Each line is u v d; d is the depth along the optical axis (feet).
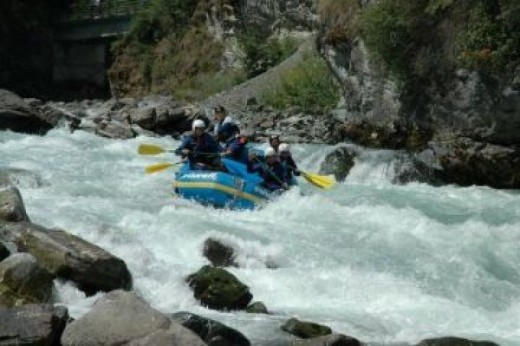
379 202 53.83
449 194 58.85
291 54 123.65
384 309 33.19
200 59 142.61
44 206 42.83
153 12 157.69
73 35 189.16
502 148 61.46
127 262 34.71
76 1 190.90
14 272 28.63
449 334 30.01
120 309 24.40
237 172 53.31
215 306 31.83
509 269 39.55
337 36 79.46
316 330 28.48
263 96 106.32
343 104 87.97
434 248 41.22
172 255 37.78
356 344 27.09
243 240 39.42
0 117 79.25
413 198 55.98
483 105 62.08
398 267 38.42
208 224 41.55
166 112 90.74
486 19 60.70
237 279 32.76
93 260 31.22
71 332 24.11
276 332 28.40
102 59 193.26
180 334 23.45
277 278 36.14
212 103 108.78
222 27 140.26
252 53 126.62
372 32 68.85
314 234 42.60
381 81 72.38
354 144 76.59
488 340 29.07
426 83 66.64
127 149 75.61
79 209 42.83
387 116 72.02
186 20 152.87
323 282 35.88
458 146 63.77
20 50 186.29
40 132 82.12
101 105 124.47
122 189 54.19
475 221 47.57
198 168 54.44
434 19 65.05
